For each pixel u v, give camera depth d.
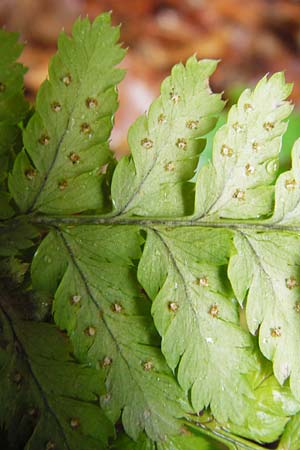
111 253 0.17
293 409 0.18
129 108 0.39
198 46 0.43
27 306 0.17
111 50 0.17
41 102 0.17
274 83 0.17
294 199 0.18
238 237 0.17
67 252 0.17
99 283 0.17
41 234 0.17
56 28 0.40
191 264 0.17
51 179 0.17
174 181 0.17
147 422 0.17
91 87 0.17
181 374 0.17
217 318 0.17
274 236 0.17
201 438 0.17
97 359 0.17
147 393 0.17
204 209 0.17
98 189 0.17
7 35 0.16
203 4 0.44
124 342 0.17
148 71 0.41
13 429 0.17
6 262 0.17
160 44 0.43
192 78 0.17
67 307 0.17
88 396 0.17
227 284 0.17
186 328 0.17
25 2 0.39
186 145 0.17
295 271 0.17
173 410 0.17
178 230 0.17
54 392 0.17
